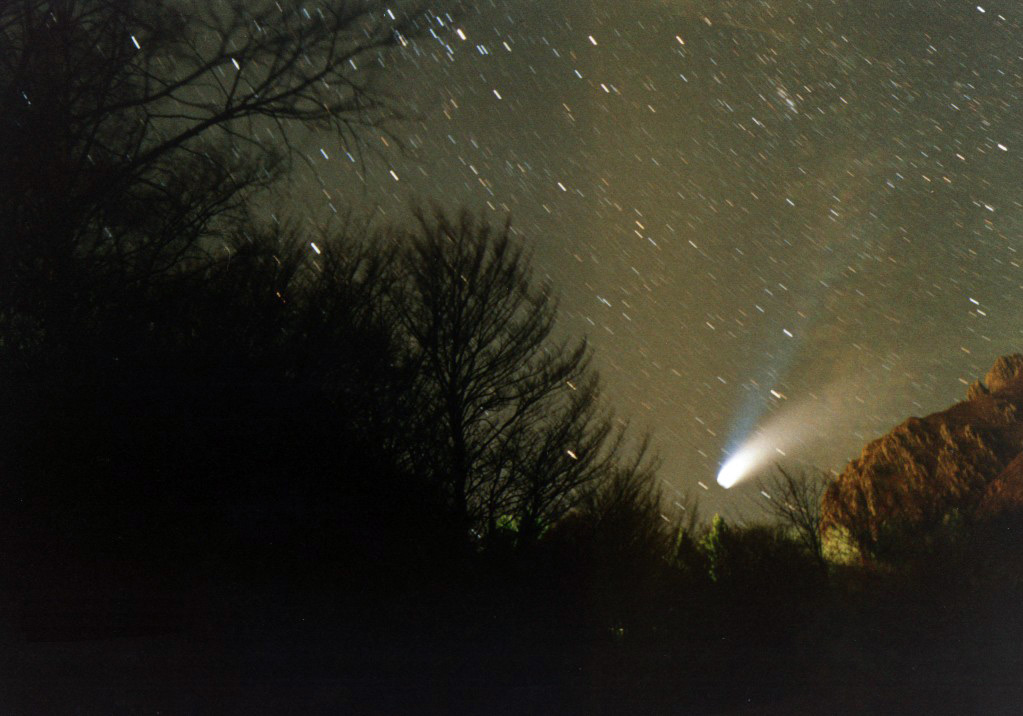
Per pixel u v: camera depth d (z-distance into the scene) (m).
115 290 8.63
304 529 10.26
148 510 8.98
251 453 9.86
